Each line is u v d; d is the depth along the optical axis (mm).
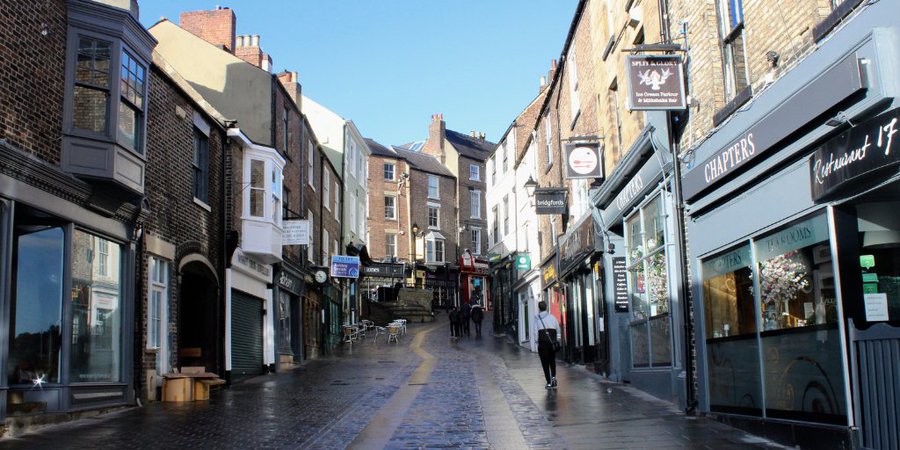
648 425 9680
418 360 24594
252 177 20438
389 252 56156
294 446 8891
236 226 19453
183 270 16234
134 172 12656
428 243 59312
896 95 6180
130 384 13039
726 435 8734
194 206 16719
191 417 11625
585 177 16781
